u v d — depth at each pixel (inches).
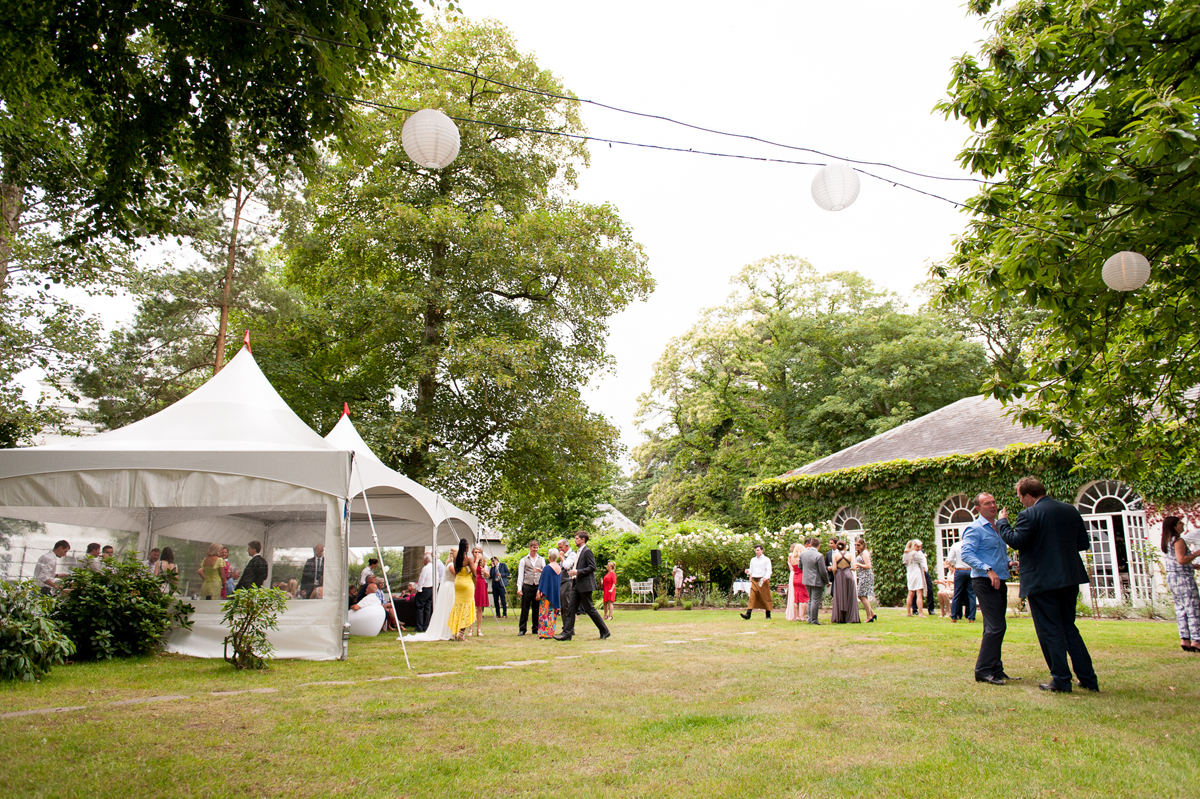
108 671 294.2
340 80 284.5
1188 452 334.6
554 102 880.3
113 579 346.9
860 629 481.4
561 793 137.2
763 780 142.3
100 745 168.4
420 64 299.4
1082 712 198.2
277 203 872.3
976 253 285.7
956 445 819.4
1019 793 132.0
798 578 586.9
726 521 1446.9
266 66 293.9
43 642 274.1
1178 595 342.3
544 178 901.2
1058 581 231.6
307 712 211.0
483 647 412.2
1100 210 228.4
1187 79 225.1
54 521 387.9
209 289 911.7
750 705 218.7
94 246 358.0
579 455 811.4
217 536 398.6
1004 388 305.1
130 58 290.0
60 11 272.2
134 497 346.6
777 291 1658.5
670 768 152.6
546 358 845.8
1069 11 243.6
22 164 413.7
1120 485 654.5
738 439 1530.5
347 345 841.5
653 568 1003.3
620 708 216.8
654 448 1560.0
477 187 859.4
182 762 155.6
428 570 563.2
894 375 1391.5
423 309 783.7
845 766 151.2
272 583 381.1
